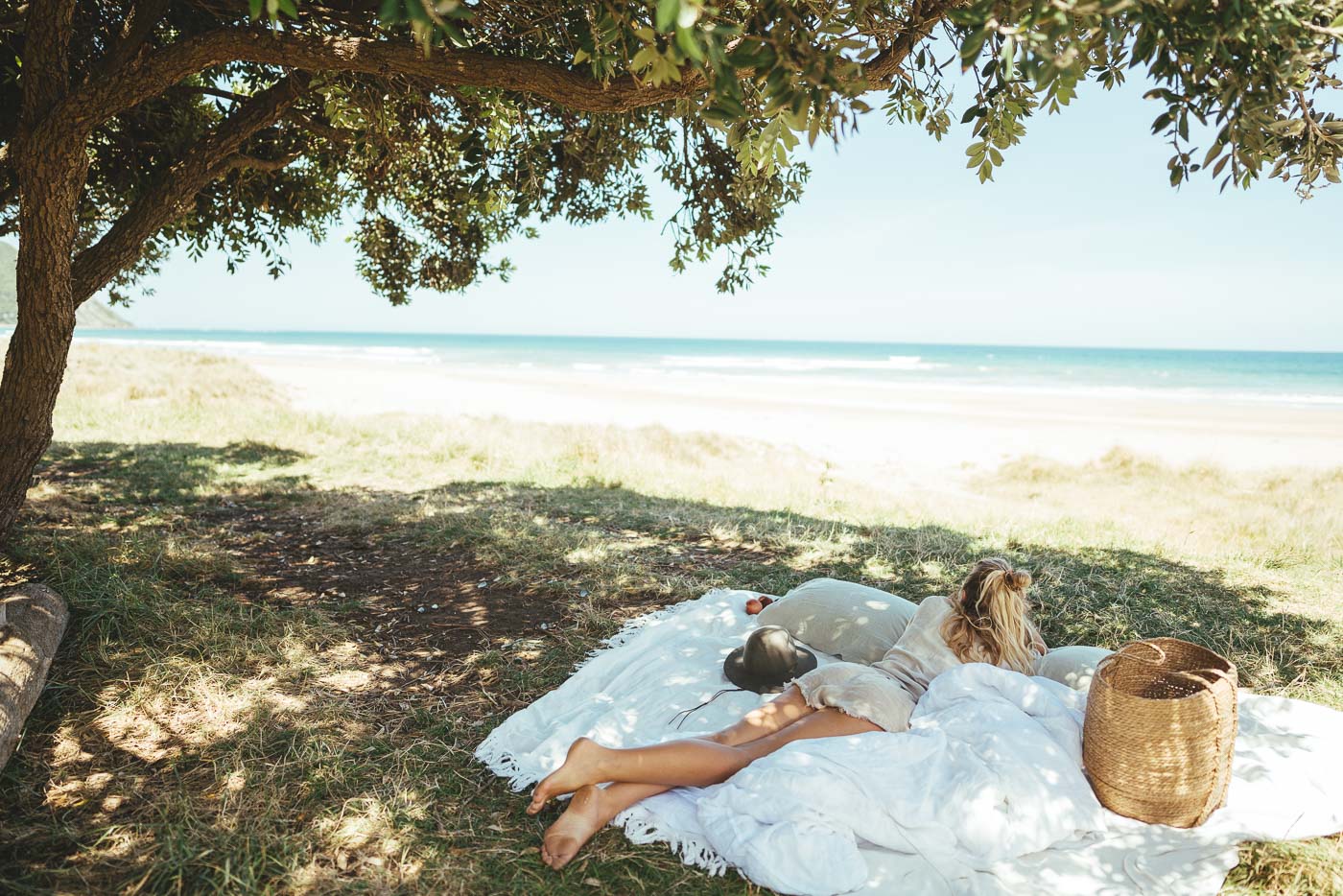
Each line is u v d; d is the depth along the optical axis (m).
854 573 6.02
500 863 2.70
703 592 5.42
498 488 8.82
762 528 7.32
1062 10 1.83
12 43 4.74
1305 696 4.05
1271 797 2.98
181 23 5.00
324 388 24.33
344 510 7.46
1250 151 2.37
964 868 2.66
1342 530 8.20
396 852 2.74
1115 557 6.55
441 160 6.87
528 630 4.79
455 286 8.30
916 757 2.92
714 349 100.69
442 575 5.79
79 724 3.41
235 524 7.05
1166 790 2.80
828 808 2.72
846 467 13.50
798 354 85.12
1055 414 24.95
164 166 5.86
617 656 4.28
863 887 2.57
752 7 2.25
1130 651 3.26
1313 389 40.25
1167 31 2.05
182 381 17.88
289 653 4.22
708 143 6.10
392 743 3.44
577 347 100.19
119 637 4.11
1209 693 2.77
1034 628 3.83
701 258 6.50
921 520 7.96
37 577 4.78
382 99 4.77
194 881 2.55
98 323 172.50
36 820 2.82
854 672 3.28
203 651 4.12
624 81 3.17
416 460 10.51
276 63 3.43
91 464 9.05
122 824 2.80
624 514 7.73
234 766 3.19
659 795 3.00
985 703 3.16
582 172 6.52
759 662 3.76
